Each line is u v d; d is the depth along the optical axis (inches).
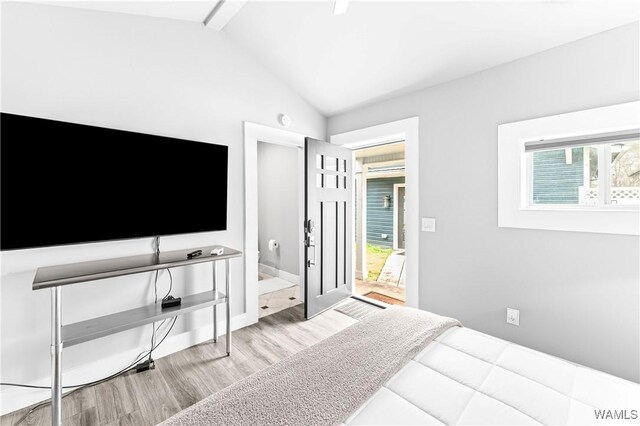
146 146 77.9
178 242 90.0
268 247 181.3
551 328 77.2
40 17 66.1
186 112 90.5
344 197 135.8
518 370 44.8
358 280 190.4
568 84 72.5
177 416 35.4
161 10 79.7
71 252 70.5
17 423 61.1
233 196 103.3
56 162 63.7
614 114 65.9
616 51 65.8
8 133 57.8
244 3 81.8
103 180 70.6
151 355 85.2
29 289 65.6
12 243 58.7
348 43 90.8
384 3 74.1
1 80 62.0
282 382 41.8
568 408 36.2
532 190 82.0
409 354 48.5
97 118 74.2
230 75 101.0
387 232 227.3
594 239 70.2
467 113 91.6
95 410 64.8
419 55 88.0
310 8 80.6
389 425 34.4
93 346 75.6
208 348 92.4
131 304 80.7
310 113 129.7
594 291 70.6
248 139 105.8
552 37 71.9
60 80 68.8
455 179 94.9
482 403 37.6
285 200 169.0
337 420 34.8
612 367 68.6
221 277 100.9
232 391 40.3
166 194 82.2
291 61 105.5
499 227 85.7
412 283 107.2
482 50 80.7
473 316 92.2
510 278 84.1
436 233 100.4
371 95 113.0
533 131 77.8
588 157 73.4
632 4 59.9
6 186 57.9
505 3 66.0
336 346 52.0
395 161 182.5
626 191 68.4
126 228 74.8
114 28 76.5
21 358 65.2
